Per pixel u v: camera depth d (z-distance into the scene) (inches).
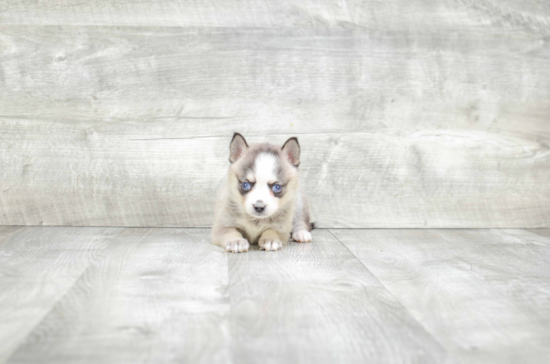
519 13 44.8
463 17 44.5
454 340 23.0
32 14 41.6
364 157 44.1
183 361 20.2
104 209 42.9
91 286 27.8
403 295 27.4
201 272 30.3
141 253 34.2
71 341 21.9
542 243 38.8
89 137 42.6
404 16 44.0
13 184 42.2
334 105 43.8
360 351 21.5
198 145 43.2
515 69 45.0
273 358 20.6
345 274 30.4
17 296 26.5
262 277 29.6
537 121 45.4
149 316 24.5
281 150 38.0
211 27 42.6
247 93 43.2
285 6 43.1
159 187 43.1
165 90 42.7
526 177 45.3
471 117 44.9
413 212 44.6
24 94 42.0
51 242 36.8
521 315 25.5
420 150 44.5
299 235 38.6
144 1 42.1
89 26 41.9
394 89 44.2
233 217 37.4
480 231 43.5
